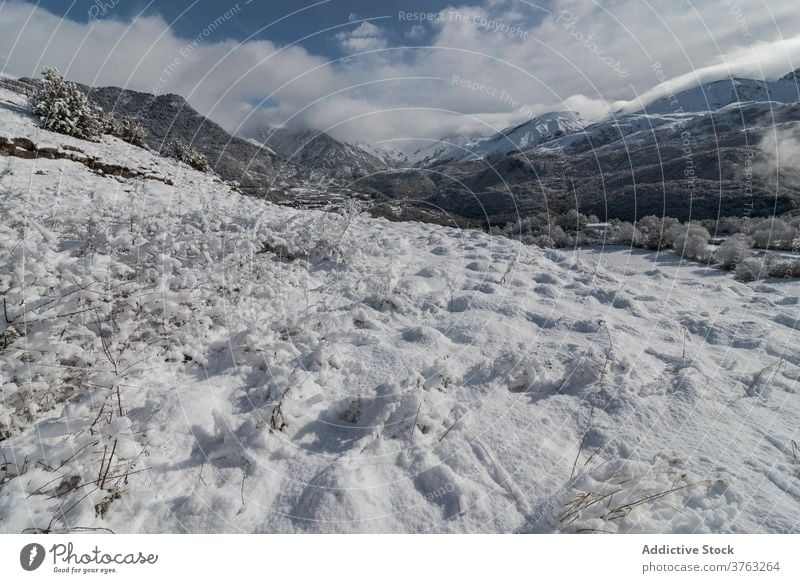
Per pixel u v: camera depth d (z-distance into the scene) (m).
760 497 2.18
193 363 3.26
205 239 5.21
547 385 3.28
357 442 2.56
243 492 2.19
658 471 2.32
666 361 3.63
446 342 3.92
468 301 4.88
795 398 3.04
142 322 3.37
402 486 2.27
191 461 2.36
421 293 5.16
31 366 2.54
